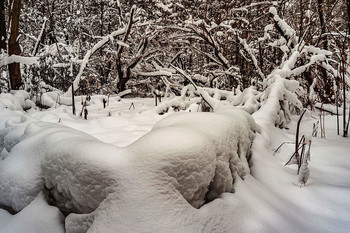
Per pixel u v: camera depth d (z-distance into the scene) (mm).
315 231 1860
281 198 2209
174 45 9383
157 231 1439
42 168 1967
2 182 2094
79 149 1727
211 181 1908
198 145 1696
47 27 10492
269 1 7301
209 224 1629
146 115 4812
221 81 7961
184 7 7754
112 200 1535
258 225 1787
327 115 4988
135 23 8703
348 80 5047
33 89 6457
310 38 6008
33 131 2492
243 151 2488
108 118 4195
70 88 7094
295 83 4715
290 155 3092
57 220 1794
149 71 9188
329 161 2943
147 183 1544
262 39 6719
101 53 10109
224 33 7527
